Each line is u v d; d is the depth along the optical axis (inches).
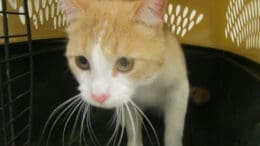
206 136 12.9
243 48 14.0
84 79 9.8
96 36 9.4
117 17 9.7
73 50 10.0
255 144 9.9
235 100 13.1
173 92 11.6
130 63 9.5
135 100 12.2
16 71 12.9
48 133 12.9
